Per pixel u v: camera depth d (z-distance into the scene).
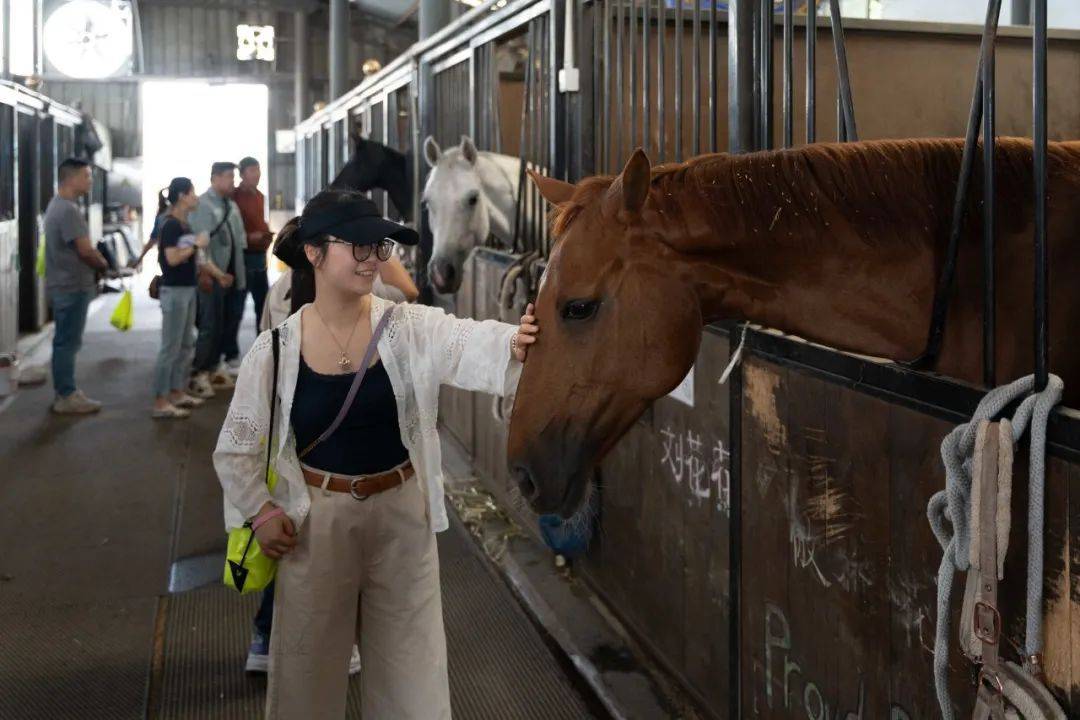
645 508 2.75
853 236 1.43
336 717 1.87
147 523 4.06
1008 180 1.45
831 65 3.81
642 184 1.43
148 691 2.65
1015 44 4.09
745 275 1.46
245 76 17.20
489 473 4.44
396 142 7.79
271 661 1.84
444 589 3.35
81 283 5.89
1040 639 1.17
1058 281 1.43
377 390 1.78
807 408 1.78
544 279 1.53
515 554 3.60
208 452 5.13
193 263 5.81
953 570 1.27
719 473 2.28
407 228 1.77
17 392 6.62
